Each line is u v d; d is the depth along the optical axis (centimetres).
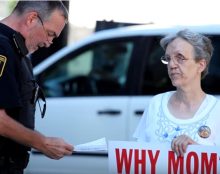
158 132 520
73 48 927
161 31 861
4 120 497
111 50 908
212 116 509
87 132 888
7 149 520
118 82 895
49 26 521
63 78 929
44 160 905
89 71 924
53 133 903
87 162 886
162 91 858
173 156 511
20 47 511
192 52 504
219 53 827
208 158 502
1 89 494
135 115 862
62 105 904
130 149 520
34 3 516
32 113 533
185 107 519
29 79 525
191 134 508
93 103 891
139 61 877
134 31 889
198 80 515
